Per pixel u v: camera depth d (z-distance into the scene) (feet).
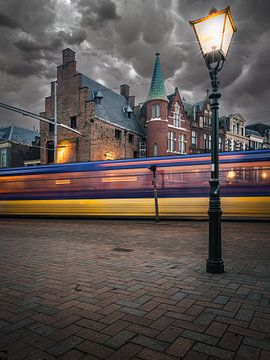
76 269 15.90
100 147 92.22
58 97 97.86
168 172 38.99
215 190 15.30
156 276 14.37
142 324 9.20
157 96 105.50
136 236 27.43
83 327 9.06
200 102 136.77
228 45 15.65
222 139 136.46
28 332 8.76
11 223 41.14
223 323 9.21
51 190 45.39
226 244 22.54
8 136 117.91
